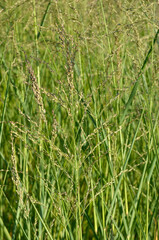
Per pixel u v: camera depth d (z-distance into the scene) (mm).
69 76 1455
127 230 1776
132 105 2320
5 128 2809
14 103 2951
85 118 2070
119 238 1847
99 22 2156
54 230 1993
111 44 2219
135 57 2205
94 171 2191
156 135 2094
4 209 2504
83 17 2213
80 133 1811
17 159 2561
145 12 1994
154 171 2096
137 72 2035
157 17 2059
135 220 1854
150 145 1880
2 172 2641
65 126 2393
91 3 2145
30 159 2428
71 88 1459
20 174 1981
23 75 1913
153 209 1989
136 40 1948
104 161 2385
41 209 1830
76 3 2070
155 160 1700
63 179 2146
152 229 2100
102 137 1837
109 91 1940
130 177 2504
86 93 2188
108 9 2229
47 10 1919
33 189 2119
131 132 2359
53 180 1924
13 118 2867
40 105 1482
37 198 2039
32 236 1956
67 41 1496
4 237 2316
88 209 2252
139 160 2584
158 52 2137
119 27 1937
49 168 1862
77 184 1514
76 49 1505
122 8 2051
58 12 1672
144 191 2309
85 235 2129
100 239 1988
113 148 1779
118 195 1814
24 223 1944
